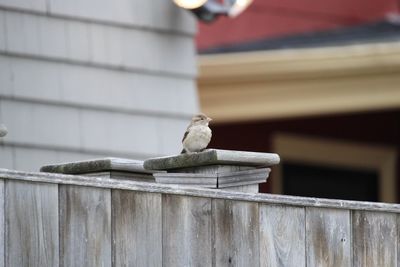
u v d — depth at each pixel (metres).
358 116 18.78
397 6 19.59
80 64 12.67
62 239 6.91
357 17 19.41
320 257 7.77
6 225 6.73
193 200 7.38
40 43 12.34
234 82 16.72
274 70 16.67
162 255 7.25
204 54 17.50
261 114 16.86
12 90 12.06
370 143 18.83
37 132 12.19
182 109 13.55
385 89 16.97
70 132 12.48
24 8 12.25
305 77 16.78
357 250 7.90
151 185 7.23
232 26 18.72
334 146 18.58
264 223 7.60
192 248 7.35
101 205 7.06
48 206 6.88
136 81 13.18
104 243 7.05
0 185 6.73
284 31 19.00
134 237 7.17
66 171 8.23
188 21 13.78
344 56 16.75
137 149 13.06
